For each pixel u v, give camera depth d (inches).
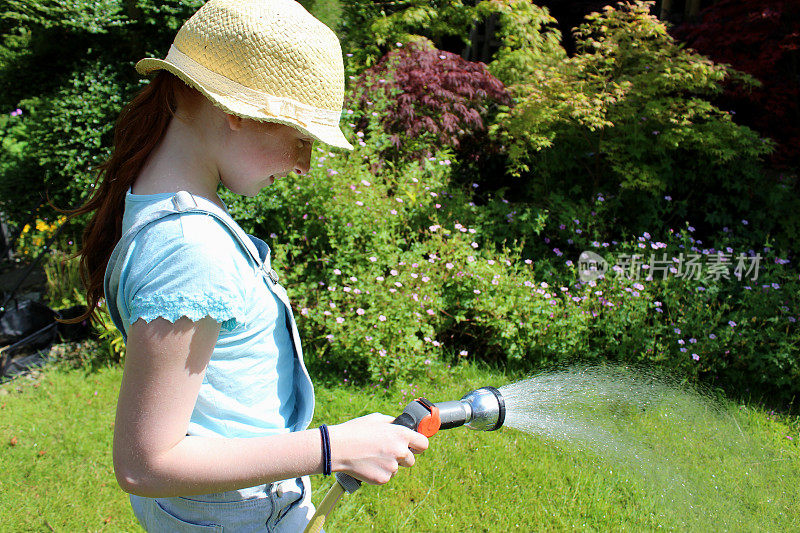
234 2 40.4
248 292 41.6
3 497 115.0
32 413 141.5
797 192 223.6
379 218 173.9
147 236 37.9
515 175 211.3
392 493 117.6
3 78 217.5
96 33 203.6
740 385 162.4
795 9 221.0
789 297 176.9
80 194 193.0
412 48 234.2
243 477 38.9
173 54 41.6
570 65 204.4
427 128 209.5
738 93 225.0
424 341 165.2
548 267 185.0
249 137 41.5
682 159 220.2
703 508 118.2
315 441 41.0
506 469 124.9
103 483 119.8
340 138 42.1
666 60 198.8
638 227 209.9
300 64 40.1
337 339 154.0
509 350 160.4
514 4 260.5
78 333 173.6
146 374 36.1
